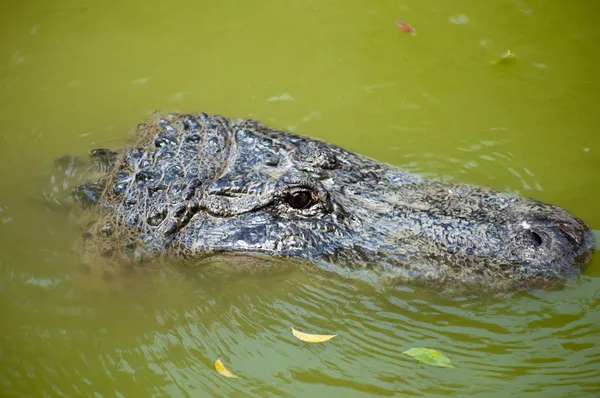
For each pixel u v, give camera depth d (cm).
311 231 937
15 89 1441
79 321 954
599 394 817
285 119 1380
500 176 1233
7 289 992
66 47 1566
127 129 1303
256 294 973
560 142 1317
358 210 968
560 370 850
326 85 1477
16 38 1580
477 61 1535
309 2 1709
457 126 1362
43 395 855
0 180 1187
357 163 1049
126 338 933
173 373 884
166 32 1625
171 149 1034
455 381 851
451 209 960
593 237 920
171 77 1493
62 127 1333
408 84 1477
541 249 873
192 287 987
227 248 934
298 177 921
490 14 1667
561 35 1595
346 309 934
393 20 1661
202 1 1714
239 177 950
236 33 1623
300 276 949
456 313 912
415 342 895
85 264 989
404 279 909
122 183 1010
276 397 847
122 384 873
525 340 884
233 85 1474
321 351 895
